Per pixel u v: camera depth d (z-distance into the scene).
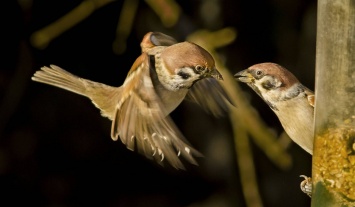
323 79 7.65
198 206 13.44
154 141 7.31
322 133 7.66
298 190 13.16
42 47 12.20
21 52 12.72
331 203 7.61
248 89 13.03
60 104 13.20
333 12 7.59
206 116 13.27
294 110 8.26
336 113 7.58
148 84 7.34
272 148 11.94
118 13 13.02
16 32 12.66
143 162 13.68
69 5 12.81
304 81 13.09
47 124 13.16
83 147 13.39
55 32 12.14
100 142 13.48
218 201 13.34
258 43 13.05
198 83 8.03
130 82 7.43
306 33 13.09
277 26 13.12
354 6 7.52
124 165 13.63
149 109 7.32
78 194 13.42
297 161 13.16
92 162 13.48
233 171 13.30
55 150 13.24
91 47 13.00
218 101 8.05
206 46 11.88
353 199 7.53
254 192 12.00
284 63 13.11
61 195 13.29
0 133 12.86
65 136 13.28
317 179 7.69
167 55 7.46
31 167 13.11
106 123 13.42
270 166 13.18
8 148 12.96
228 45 12.95
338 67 7.58
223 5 12.83
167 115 7.53
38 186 13.16
